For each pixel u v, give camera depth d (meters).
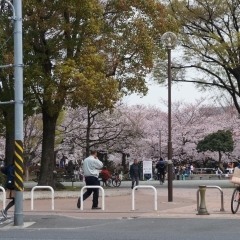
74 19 23.80
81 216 15.23
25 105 24.55
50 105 23.59
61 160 55.62
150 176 44.19
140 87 25.50
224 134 48.75
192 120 54.66
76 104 23.77
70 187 28.59
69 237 11.16
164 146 53.41
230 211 15.83
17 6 13.53
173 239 10.71
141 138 49.84
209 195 22.34
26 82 22.83
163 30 24.91
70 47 23.28
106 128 44.25
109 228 12.76
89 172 16.94
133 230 12.34
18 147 13.38
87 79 22.00
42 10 22.81
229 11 27.72
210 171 51.94
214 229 12.27
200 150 50.09
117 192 24.89
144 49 24.34
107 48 24.30
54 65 23.53
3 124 25.69
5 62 22.20
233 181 15.24
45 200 21.95
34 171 53.19
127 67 25.20
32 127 43.28
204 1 27.50
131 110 48.41
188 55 27.98
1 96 24.62
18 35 13.48
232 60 26.97
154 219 14.27
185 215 15.04
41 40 23.89
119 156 57.03
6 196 18.14
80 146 42.56
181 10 28.00
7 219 14.84
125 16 24.69
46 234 11.76
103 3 24.84
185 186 32.31
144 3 24.31
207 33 28.08
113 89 22.66
